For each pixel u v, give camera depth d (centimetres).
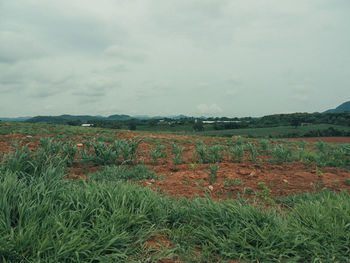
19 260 212
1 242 209
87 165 616
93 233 252
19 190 284
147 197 334
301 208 338
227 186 476
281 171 607
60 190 310
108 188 338
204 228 285
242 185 478
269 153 864
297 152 836
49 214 270
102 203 301
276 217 310
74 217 264
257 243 254
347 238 264
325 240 267
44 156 415
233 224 295
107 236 246
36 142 806
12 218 255
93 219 276
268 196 433
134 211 310
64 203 294
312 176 561
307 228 287
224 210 319
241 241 258
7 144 739
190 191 438
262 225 290
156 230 282
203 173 547
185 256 245
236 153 734
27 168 376
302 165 682
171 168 601
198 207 329
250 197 427
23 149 422
